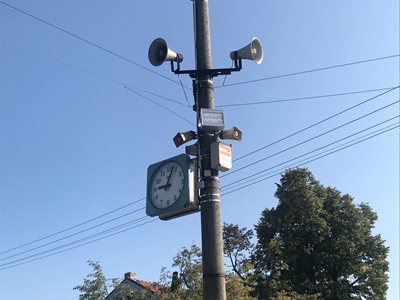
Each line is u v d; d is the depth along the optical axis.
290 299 24.36
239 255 29.00
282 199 34.91
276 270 30.39
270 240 32.22
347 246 33.34
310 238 33.66
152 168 7.78
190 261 23.58
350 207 35.53
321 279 33.09
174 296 22.38
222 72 7.79
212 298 6.46
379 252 35.06
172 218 7.65
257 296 25.59
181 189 7.27
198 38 7.99
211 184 7.09
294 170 35.88
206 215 6.92
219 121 7.33
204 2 8.16
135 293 25.67
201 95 7.68
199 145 7.37
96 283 24.64
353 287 33.75
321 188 36.41
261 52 8.06
